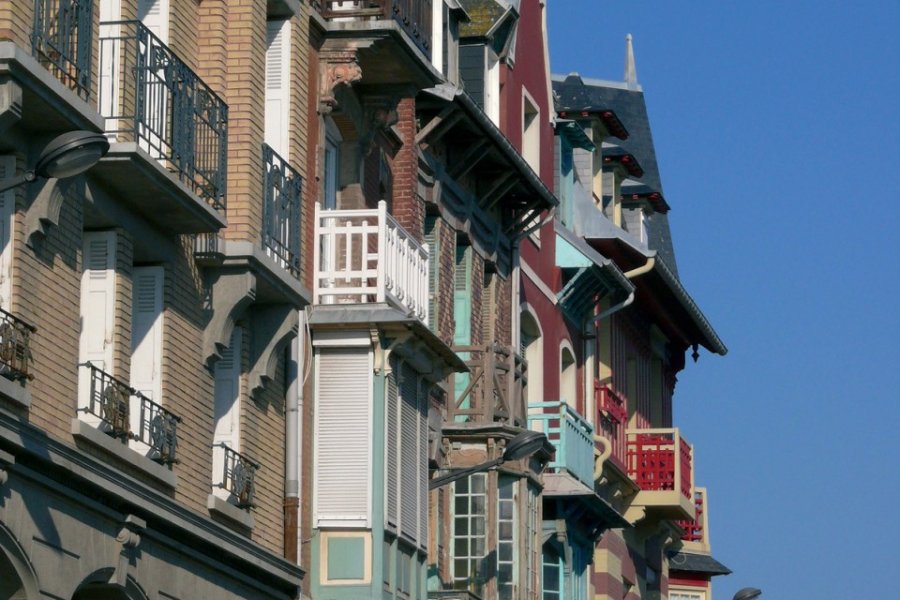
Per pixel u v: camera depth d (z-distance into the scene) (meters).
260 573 28.30
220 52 27.36
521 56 44.88
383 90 33.03
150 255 25.50
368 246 32.25
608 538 49.41
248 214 27.31
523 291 43.97
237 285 26.98
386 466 31.05
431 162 37.12
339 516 30.77
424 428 33.19
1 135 21.59
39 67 21.23
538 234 45.50
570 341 47.81
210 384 26.98
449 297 38.22
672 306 55.22
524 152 45.66
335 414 30.94
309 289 30.83
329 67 31.53
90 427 23.12
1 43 20.88
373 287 30.89
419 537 32.75
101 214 23.97
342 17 31.86
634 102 60.56
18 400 21.61
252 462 28.09
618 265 50.69
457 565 38.09
